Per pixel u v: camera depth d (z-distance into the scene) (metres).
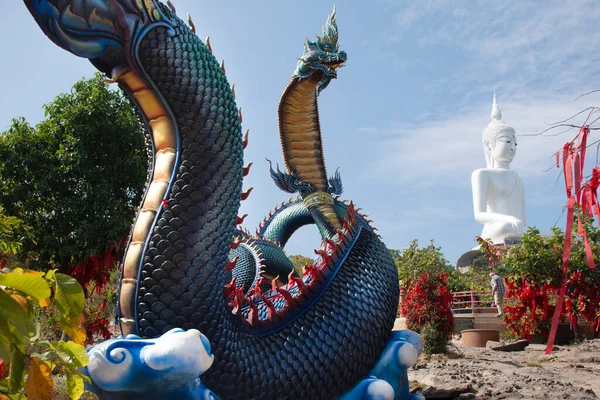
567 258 6.60
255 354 5.38
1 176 13.55
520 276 17.62
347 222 7.04
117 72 5.48
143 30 5.39
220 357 5.07
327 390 5.72
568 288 16.84
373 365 6.36
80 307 3.49
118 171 13.91
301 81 8.90
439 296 14.80
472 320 21.17
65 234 13.62
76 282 3.50
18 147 13.55
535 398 8.36
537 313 17.64
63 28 5.12
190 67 5.53
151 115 5.60
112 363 4.27
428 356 13.77
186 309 5.00
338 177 9.90
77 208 13.31
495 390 8.88
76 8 5.10
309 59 8.73
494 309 21.72
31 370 3.31
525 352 15.08
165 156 5.44
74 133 13.71
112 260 13.54
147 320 4.95
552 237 17.69
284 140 9.21
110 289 16.52
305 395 5.55
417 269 17.78
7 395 3.35
